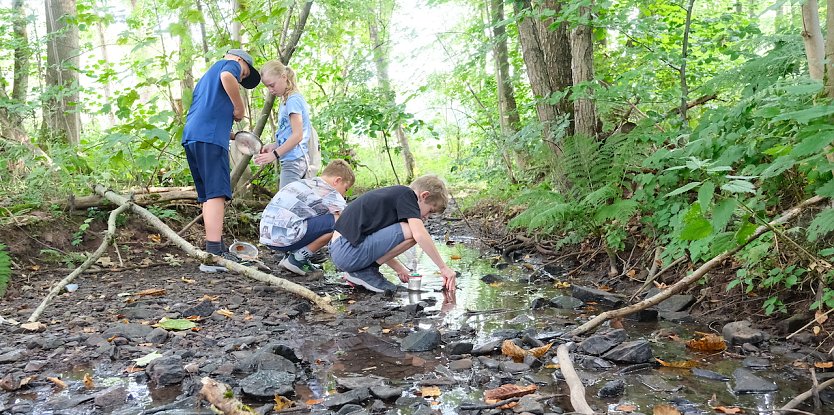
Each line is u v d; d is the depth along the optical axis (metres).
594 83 6.09
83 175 6.61
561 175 6.25
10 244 5.47
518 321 4.11
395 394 2.78
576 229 5.96
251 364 3.14
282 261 5.70
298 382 3.02
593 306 4.52
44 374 3.10
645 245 5.46
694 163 2.94
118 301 4.53
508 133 9.52
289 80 6.09
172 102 7.25
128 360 3.31
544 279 5.55
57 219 6.05
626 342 3.40
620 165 5.57
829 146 3.08
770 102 4.18
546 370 3.13
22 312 4.20
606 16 6.37
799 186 4.14
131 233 6.40
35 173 6.19
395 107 8.91
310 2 6.83
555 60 7.24
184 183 7.86
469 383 2.98
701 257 4.57
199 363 3.20
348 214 5.05
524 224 5.79
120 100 6.27
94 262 5.32
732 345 3.52
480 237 8.05
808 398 2.68
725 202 2.73
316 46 10.55
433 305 4.62
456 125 15.30
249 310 4.36
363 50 11.31
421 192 5.04
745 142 4.23
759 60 4.88
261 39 6.89
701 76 6.91
